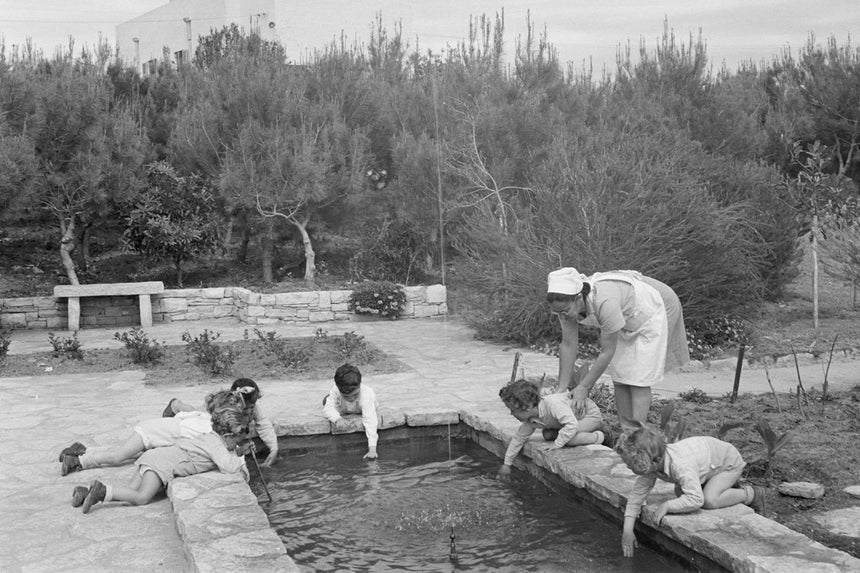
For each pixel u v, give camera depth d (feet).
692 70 63.36
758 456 18.29
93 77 51.26
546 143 50.96
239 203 51.19
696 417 23.12
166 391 29.12
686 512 14.34
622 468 17.33
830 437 20.31
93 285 48.24
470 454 21.67
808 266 57.21
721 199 42.88
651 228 34.53
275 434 21.50
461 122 52.31
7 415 25.58
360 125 56.85
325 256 61.62
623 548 14.55
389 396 26.81
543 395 19.44
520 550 14.79
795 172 69.41
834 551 12.59
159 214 52.03
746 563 12.30
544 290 36.60
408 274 55.21
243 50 65.26
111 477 18.72
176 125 57.21
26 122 45.88
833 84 68.54
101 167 48.14
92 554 14.26
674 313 19.17
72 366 34.40
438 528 15.93
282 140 50.83
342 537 15.55
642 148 39.24
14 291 51.52
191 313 51.80
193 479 17.46
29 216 55.88
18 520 16.07
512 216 46.16
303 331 45.85
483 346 39.34
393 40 77.46
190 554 13.47
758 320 41.93
